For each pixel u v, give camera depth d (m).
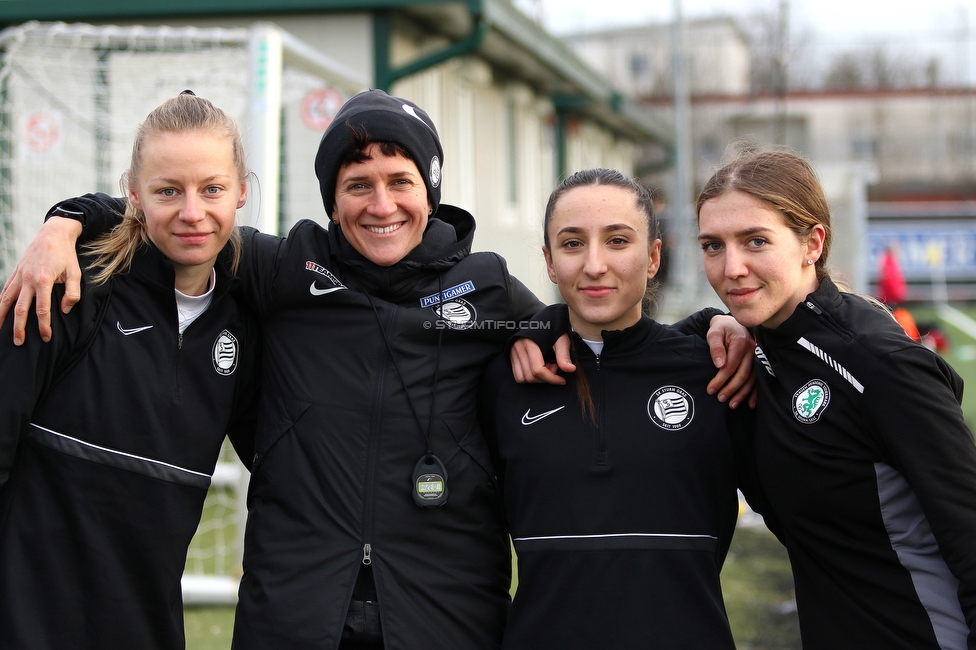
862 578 2.00
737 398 2.18
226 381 2.30
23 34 5.12
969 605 1.84
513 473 2.24
